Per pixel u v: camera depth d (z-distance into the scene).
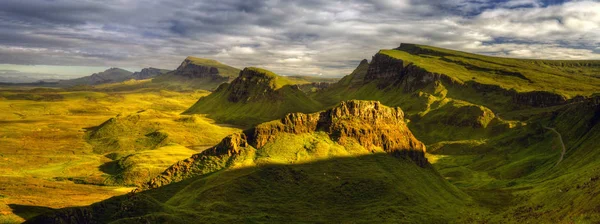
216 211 133.50
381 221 132.88
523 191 193.50
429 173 198.62
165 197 155.38
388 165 182.88
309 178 162.00
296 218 134.62
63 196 196.25
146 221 113.12
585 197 105.56
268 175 160.12
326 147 184.88
